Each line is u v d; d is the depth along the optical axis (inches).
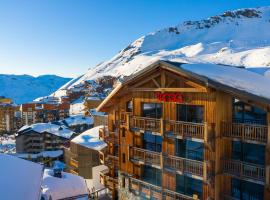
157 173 1099.3
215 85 823.7
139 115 1091.9
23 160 844.0
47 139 3993.6
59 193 1168.2
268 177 769.6
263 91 845.8
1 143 5629.9
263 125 781.9
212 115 875.4
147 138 1113.4
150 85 1040.8
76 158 2193.7
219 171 880.9
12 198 597.6
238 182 898.7
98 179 1907.0
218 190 881.5
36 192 663.8
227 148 895.7
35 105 7568.9
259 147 840.3
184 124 933.2
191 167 925.2
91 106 5940.0
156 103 1051.3
